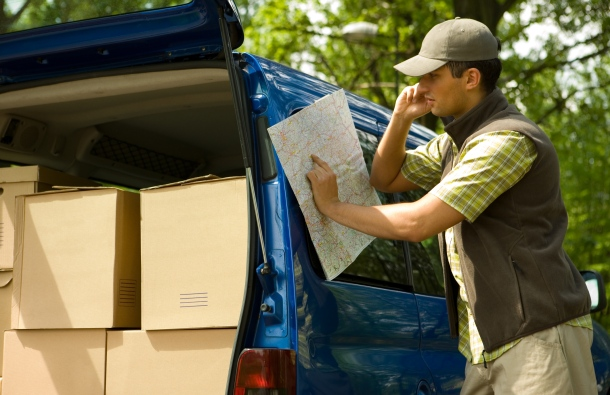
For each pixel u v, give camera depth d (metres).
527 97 15.49
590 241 17.20
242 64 2.93
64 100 3.49
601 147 18.36
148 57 3.23
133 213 3.12
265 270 2.63
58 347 3.07
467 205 2.63
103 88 3.34
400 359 3.14
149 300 2.89
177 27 3.01
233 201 2.81
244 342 2.62
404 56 15.76
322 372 2.67
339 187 2.96
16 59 3.33
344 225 2.79
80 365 3.02
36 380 3.09
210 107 3.78
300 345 2.61
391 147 3.11
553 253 2.69
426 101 3.01
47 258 3.13
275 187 2.76
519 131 2.66
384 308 3.13
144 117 3.97
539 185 2.69
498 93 2.80
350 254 2.98
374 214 2.74
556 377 2.63
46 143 4.03
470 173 2.63
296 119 2.82
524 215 2.68
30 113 3.82
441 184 2.67
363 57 16.70
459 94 2.81
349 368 2.80
